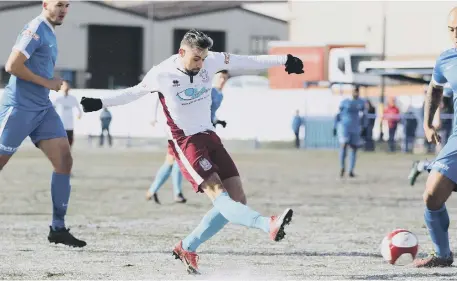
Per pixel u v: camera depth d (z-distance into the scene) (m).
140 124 52.75
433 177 11.17
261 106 52.88
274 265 11.69
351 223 17.09
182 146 10.38
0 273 10.81
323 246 13.66
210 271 11.13
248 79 60.97
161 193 23.98
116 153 45.62
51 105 12.55
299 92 52.50
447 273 11.00
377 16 60.62
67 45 72.31
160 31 75.81
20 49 11.70
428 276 10.75
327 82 50.25
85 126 53.16
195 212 19.02
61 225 12.85
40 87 12.16
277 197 23.09
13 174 30.55
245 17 77.69
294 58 10.75
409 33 59.31
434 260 11.53
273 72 56.09
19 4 68.06
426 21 58.47
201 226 10.66
